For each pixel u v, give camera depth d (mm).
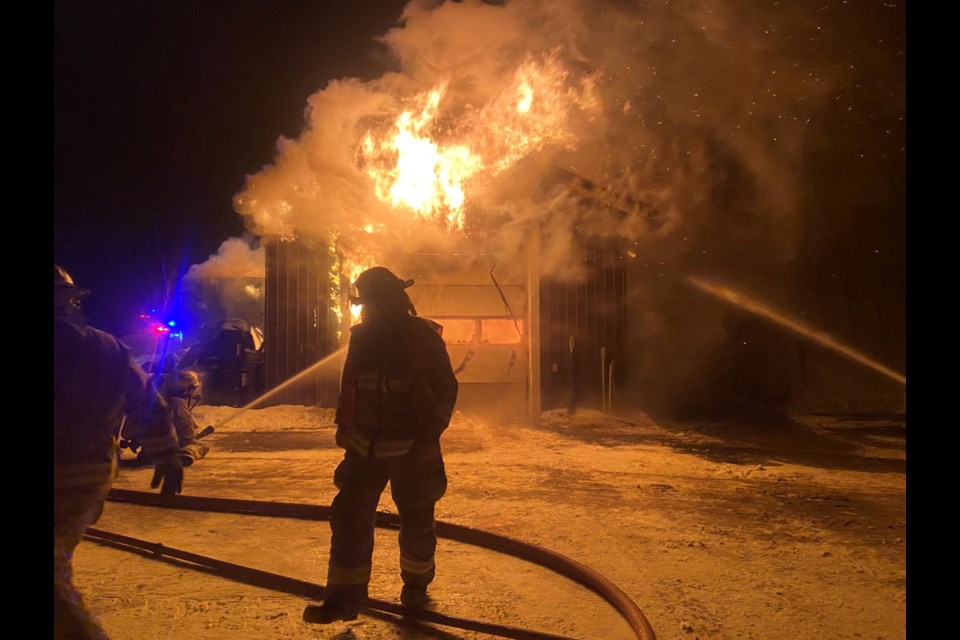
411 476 3562
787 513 5820
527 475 7230
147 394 2996
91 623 2605
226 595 3828
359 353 3582
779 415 12312
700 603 3816
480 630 3291
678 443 9539
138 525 5223
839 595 3951
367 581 3400
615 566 4426
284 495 6215
